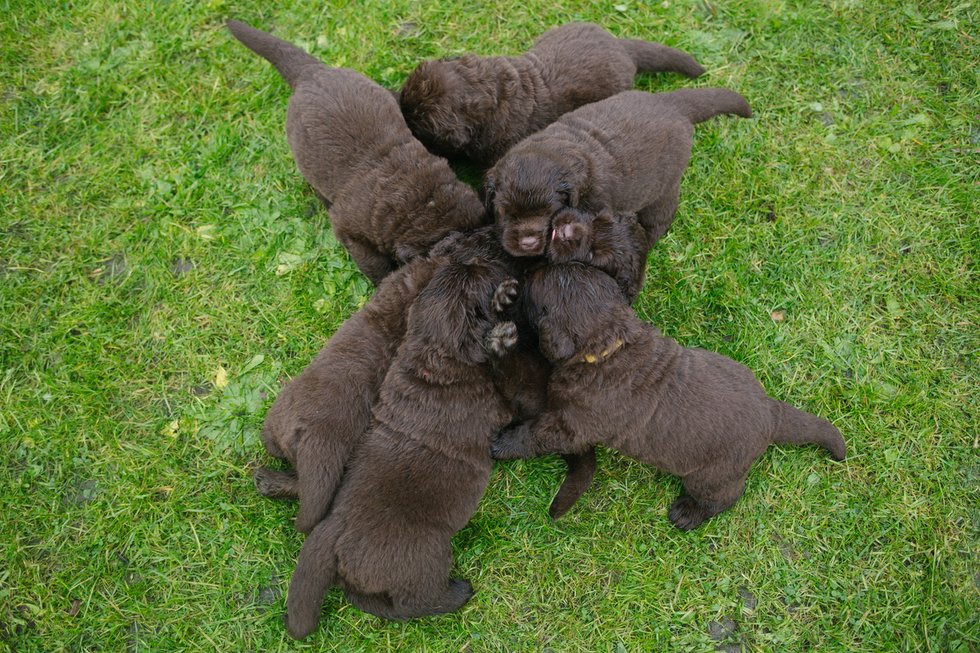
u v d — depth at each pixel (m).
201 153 1.55
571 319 1.33
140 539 1.42
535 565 1.43
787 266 1.54
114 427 1.46
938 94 1.61
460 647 1.41
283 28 1.60
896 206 1.56
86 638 1.39
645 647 1.41
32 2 1.59
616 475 1.46
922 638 1.41
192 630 1.40
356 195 1.42
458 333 1.31
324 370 1.34
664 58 1.55
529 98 1.48
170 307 1.50
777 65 1.61
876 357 1.51
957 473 1.47
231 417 1.46
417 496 1.30
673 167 1.44
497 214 1.37
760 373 1.50
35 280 1.51
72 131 1.56
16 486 1.43
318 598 1.31
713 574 1.43
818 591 1.43
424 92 1.45
